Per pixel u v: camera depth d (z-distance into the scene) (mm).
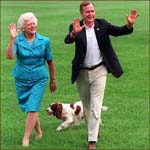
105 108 25031
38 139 20688
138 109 25609
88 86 19828
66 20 72438
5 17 79500
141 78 33906
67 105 22375
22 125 23094
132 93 29438
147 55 43500
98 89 19500
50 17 76875
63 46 49750
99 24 19328
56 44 51250
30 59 19766
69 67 38906
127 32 19219
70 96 29141
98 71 19469
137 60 41000
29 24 19578
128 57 42594
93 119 19359
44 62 20250
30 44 19766
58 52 46312
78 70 19375
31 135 21297
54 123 23328
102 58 19438
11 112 25625
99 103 19484
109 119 23703
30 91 19922
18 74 19969
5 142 20469
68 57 43688
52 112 22375
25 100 20062
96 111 19359
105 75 19578
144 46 48375
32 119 19734
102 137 20969
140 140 20625
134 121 23391
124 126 22578
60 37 56625
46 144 20016
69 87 31391
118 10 80312
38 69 19906
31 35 19750
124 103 26938
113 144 20078
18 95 20156
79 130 22016
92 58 19344
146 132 21734
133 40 51469
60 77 34812
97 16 74062
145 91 29984
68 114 22156
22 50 19703
